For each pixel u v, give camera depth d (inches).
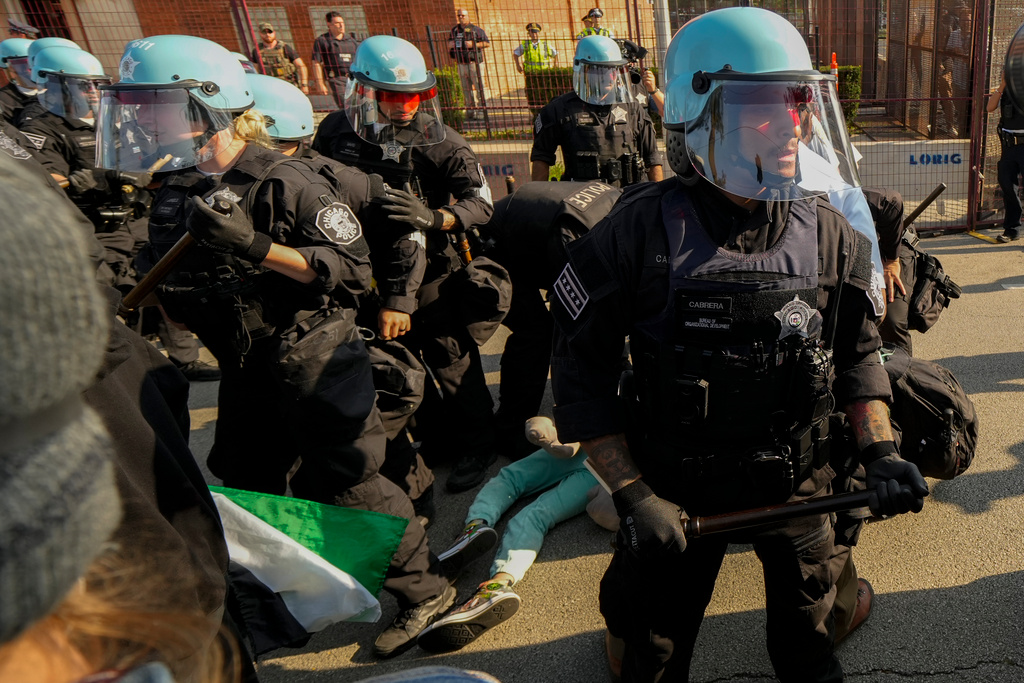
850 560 80.6
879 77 327.0
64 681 14.9
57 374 12.3
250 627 73.1
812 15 308.7
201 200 70.9
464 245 114.0
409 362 102.1
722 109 51.9
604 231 56.4
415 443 130.0
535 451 123.5
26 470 12.0
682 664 66.7
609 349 57.8
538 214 108.0
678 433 57.6
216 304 80.4
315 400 79.1
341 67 339.3
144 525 37.0
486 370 166.9
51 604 12.7
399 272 99.3
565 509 107.0
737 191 51.7
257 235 73.1
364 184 96.7
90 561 13.5
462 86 324.5
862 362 59.6
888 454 56.7
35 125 174.7
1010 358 145.6
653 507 55.7
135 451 42.8
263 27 331.9
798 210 54.6
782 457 56.1
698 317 52.9
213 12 327.0
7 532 11.6
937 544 98.2
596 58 165.0
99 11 319.9
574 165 173.6
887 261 105.9
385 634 89.4
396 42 116.7
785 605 64.2
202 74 79.9
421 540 89.8
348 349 82.0
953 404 91.7
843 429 65.2
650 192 56.5
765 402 54.7
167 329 168.7
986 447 117.6
